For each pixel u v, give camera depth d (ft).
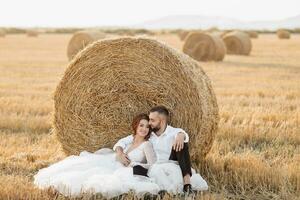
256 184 21.09
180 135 21.18
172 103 23.48
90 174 20.77
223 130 29.78
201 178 20.92
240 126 30.96
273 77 57.06
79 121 24.82
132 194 19.29
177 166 20.97
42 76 57.82
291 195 19.77
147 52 23.88
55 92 25.17
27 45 123.24
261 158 24.75
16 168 23.39
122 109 24.31
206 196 18.85
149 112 24.04
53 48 112.37
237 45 94.63
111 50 24.31
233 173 22.43
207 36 78.38
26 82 52.21
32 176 22.44
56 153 26.05
